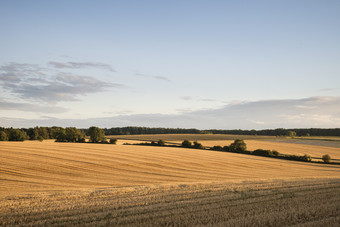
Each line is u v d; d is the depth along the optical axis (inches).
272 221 402.6
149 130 6122.1
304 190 700.7
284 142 3757.4
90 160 1529.3
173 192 663.1
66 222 402.6
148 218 424.5
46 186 885.2
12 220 407.8
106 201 549.0
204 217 428.1
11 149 1642.5
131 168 1446.9
